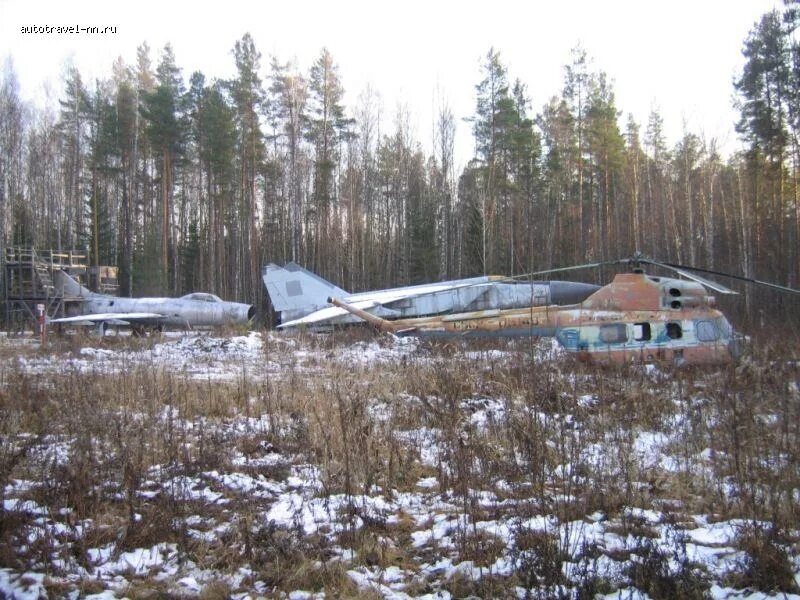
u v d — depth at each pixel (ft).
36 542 13.88
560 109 144.66
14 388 29.09
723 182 140.26
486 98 137.69
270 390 29.58
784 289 31.91
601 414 25.22
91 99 157.07
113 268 122.42
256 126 142.20
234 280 151.53
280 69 152.25
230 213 154.20
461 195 145.59
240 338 65.00
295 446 22.79
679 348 38.52
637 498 17.35
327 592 12.33
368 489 18.24
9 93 131.85
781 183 107.04
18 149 138.62
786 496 16.07
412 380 32.48
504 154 137.69
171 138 133.69
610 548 14.34
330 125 154.10
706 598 12.09
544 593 11.91
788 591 12.47
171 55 152.15
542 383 28.14
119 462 19.22
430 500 17.90
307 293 83.05
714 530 15.46
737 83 112.27
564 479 17.63
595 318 40.29
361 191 158.40
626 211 148.15
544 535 14.01
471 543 14.19
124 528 15.26
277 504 17.38
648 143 173.17
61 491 17.15
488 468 19.25
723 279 105.81
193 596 12.34
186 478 17.99
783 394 23.59
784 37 108.47
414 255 133.80
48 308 89.61
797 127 105.19
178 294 137.90
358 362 41.86
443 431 22.18
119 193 163.12
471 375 32.68
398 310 64.39
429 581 13.06
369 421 22.25
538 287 53.31
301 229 151.74
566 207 148.25
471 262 131.44
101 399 27.20
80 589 12.46
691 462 20.27
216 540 14.80
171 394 27.37
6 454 18.11
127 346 60.34
